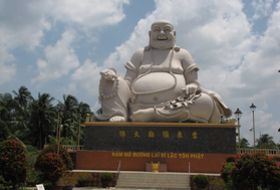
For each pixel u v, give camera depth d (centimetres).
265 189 1925
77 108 6650
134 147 3100
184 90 3191
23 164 2014
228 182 2142
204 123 3084
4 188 1970
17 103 5922
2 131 5031
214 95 3259
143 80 3294
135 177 2708
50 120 5906
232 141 3045
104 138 3142
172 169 2928
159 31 3453
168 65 3366
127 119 3278
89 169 2997
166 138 3088
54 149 2709
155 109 3150
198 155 2930
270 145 6247
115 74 3306
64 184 2506
